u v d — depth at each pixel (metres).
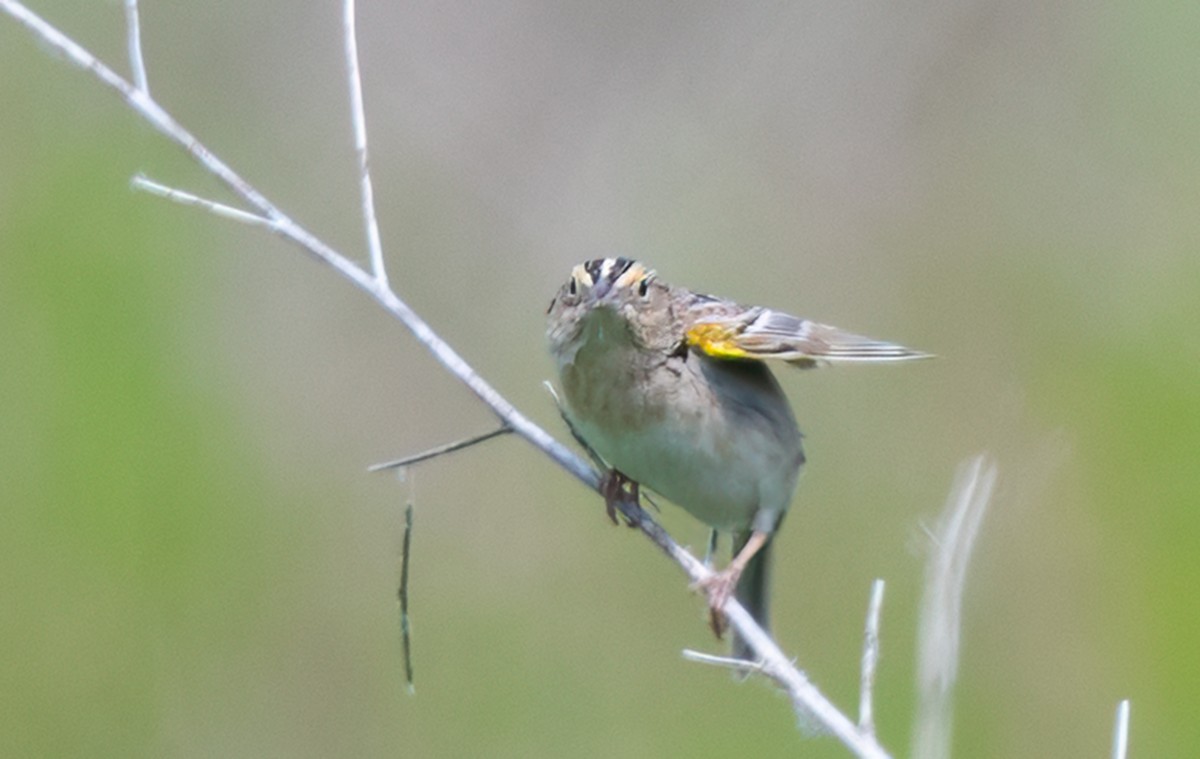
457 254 16.86
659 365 8.64
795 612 14.07
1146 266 17.28
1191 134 18.03
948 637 6.74
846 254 17.53
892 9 18.47
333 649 13.77
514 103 17.66
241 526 14.25
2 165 15.49
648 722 13.19
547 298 16.77
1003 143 18.08
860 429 15.41
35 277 14.99
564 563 14.30
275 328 15.46
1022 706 13.52
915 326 17.08
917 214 17.72
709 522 9.07
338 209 16.83
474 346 16.41
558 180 17.38
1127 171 17.92
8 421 14.21
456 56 17.66
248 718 13.43
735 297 17.14
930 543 6.82
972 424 15.58
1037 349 16.62
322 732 13.45
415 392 15.53
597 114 17.75
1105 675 13.56
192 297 15.37
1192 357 16.05
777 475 8.95
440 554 14.49
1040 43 18.41
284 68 17.28
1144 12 18.23
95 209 15.40
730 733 13.05
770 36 18.22
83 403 14.41
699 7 18.34
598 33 17.98
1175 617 13.76
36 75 16.12
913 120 18.09
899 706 13.03
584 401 8.70
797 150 17.86
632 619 13.80
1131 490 14.66
